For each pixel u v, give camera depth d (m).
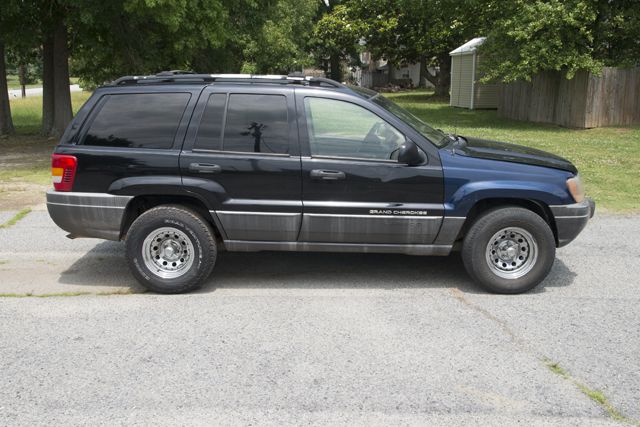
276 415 3.50
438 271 6.18
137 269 5.46
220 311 5.10
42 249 6.91
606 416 3.50
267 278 5.98
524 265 5.48
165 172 5.41
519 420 3.45
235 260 6.57
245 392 3.76
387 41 38.84
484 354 4.27
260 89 5.48
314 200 5.40
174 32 15.35
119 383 3.88
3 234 7.51
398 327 4.75
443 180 5.35
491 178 5.37
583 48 17.94
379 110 5.41
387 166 5.35
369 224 5.40
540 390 3.78
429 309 5.13
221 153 5.41
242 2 19.02
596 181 10.48
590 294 5.52
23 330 4.71
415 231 5.42
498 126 19.55
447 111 26.92
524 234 5.41
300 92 5.47
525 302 5.31
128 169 5.43
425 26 35.81
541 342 4.47
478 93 27.44
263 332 4.66
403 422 3.43
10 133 18.75
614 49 19.38
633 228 7.83
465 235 5.55
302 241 5.52
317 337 4.56
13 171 12.12
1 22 15.94
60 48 17.44
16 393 3.77
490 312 5.06
